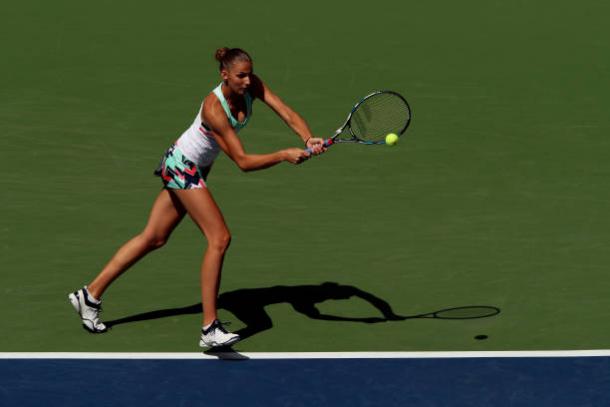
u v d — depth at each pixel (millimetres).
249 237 41031
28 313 34875
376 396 29688
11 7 72250
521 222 42562
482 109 55719
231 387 30172
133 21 70062
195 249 39781
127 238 40656
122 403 29234
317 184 46188
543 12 75250
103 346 32781
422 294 36625
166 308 35500
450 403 29328
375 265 38812
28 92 56312
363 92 58125
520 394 29859
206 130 31844
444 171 47844
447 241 40812
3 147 49031
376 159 48906
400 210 43719
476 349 32812
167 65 61344
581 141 51625
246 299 36219
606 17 74062
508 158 49406
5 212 42562
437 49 66000
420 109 55500
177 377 30734
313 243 40594
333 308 35562
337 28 69625
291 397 29609
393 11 74312
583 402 29438
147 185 45656
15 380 30469
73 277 37469
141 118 53406
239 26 69562
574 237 41219
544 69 62719
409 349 32781
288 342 33188
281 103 33156
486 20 72812
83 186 45312
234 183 46031
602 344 33406
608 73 62125
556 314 35312
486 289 37031
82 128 51750
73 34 66688
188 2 74938
